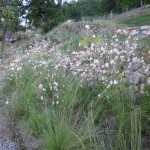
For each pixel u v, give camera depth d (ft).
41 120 14.08
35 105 16.28
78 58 19.51
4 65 31.07
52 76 17.51
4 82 23.93
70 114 13.20
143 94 13.02
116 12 99.66
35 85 17.56
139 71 14.15
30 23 65.21
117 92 13.17
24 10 62.69
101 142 11.64
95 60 15.97
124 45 17.08
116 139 11.75
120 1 89.25
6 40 59.41
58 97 15.38
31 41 41.93
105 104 13.70
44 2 65.92
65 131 12.01
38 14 65.82
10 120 16.56
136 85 13.71
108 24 33.27
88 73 16.35
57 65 19.11
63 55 21.99
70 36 33.60
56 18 66.54
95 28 32.58
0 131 15.40
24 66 23.13
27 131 14.74
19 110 16.98
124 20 44.37
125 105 12.74
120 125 11.46
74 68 17.76
